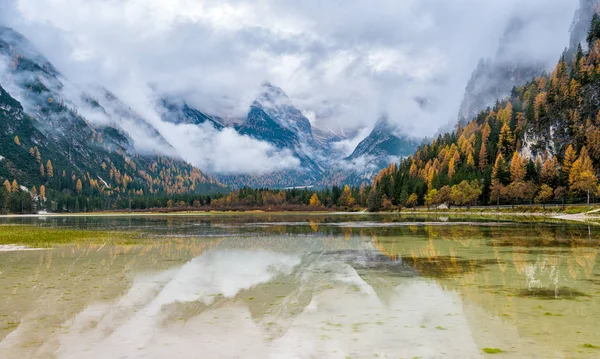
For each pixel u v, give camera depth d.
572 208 110.25
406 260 30.81
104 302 18.03
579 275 23.88
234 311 16.72
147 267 27.83
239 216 158.50
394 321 15.09
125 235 55.28
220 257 33.16
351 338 13.27
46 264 28.70
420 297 18.84
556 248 36.91
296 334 13.78
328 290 20.61
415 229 63.91
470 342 12.72
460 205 161.75
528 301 17.78
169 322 15.17
